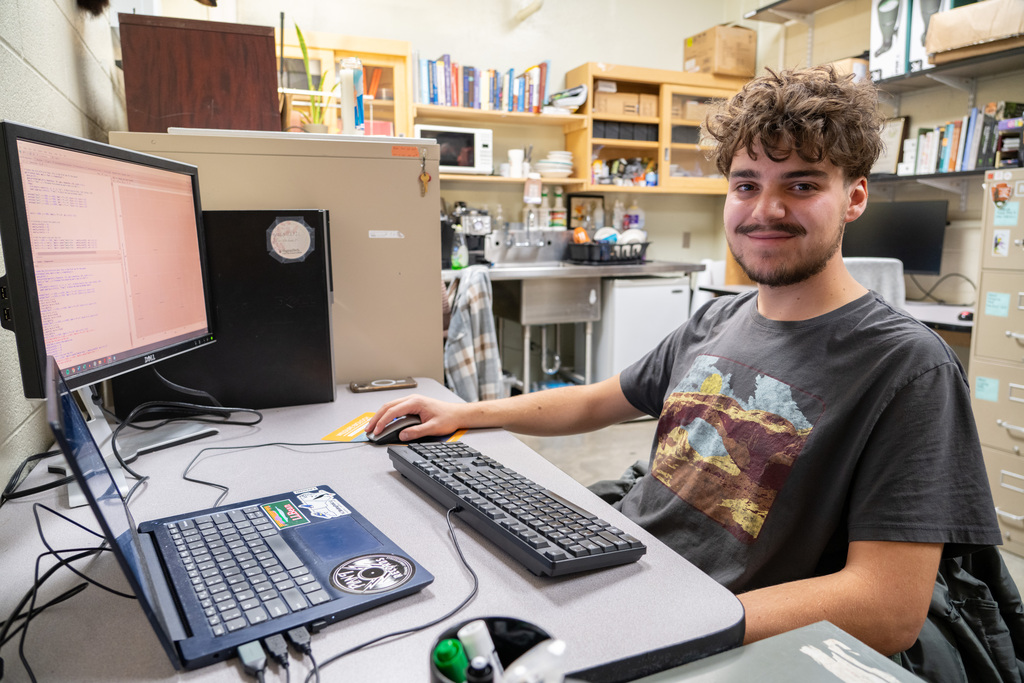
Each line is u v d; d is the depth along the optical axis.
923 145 3.25
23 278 0.66
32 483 0.86
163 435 1.01
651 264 3.96
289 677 0.46
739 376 0.94
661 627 0.52
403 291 1.44
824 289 0.89
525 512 0.68
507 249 4.14
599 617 0.54
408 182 1.41
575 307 3.78
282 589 0.55
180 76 1.77
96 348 0.81
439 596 0.57
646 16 4.52
